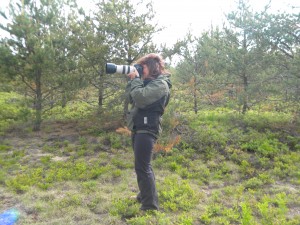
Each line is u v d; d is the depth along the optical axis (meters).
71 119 11.30
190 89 11.81
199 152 7.59
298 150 7.62
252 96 10.13
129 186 5.71
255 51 10.02
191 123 10.02
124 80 9.73
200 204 4.97
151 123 4.29
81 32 9.57
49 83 9.73
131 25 9.46
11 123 10.64
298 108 9.58
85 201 5.04
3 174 6.15
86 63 9.72
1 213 4.62
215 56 11.84
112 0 9.57
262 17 9.54
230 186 5.81
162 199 5.07
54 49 9.06
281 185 5.88
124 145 8.17
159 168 6.64
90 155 7.57
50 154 7.69
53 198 5.15
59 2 9.90
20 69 9.27
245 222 3.66
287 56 9.50
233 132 8.90
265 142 7.82
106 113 9.72
